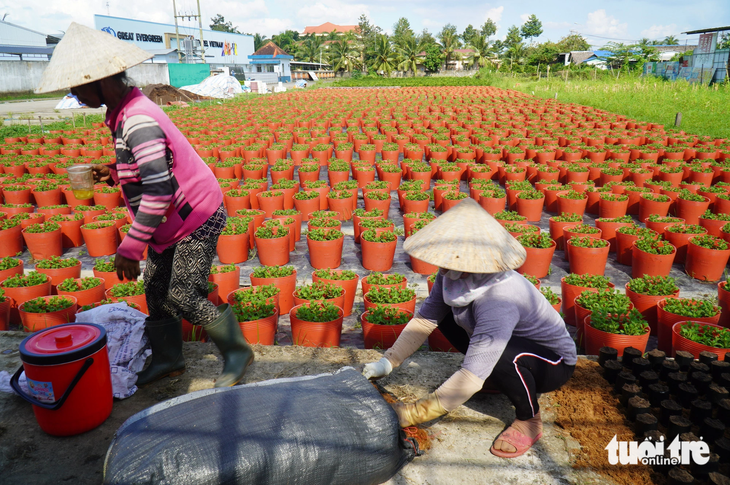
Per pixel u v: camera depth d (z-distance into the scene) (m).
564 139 17.28
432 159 14.42
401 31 120.44
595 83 40.22
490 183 11.27
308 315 4.95
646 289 5.66
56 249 8.16
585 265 7.11
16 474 2.58
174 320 3.30
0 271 6.38
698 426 3.13
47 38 55.50
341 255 8.10
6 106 37.72
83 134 20.14
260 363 3.66
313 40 108.31
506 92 40.91
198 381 3.41
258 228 7.95
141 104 2.73
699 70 37.34
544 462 2.77
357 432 2.52
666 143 17.39
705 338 4.23
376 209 9.36
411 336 3.19
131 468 2.16
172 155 2.81
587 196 10.73
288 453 2.31
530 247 7.20
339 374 2.96
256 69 84.69
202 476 2.16
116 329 3.54
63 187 11.21
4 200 11.61
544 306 2.88
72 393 2.75
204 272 3.05
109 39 2.75
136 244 2.68
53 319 4.87
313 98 35.88
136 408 3.12
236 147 16.00
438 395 2.71
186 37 65.81
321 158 15.95
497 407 3.26
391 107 28.70
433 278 6.16
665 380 3.60
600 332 4.61
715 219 8.36
